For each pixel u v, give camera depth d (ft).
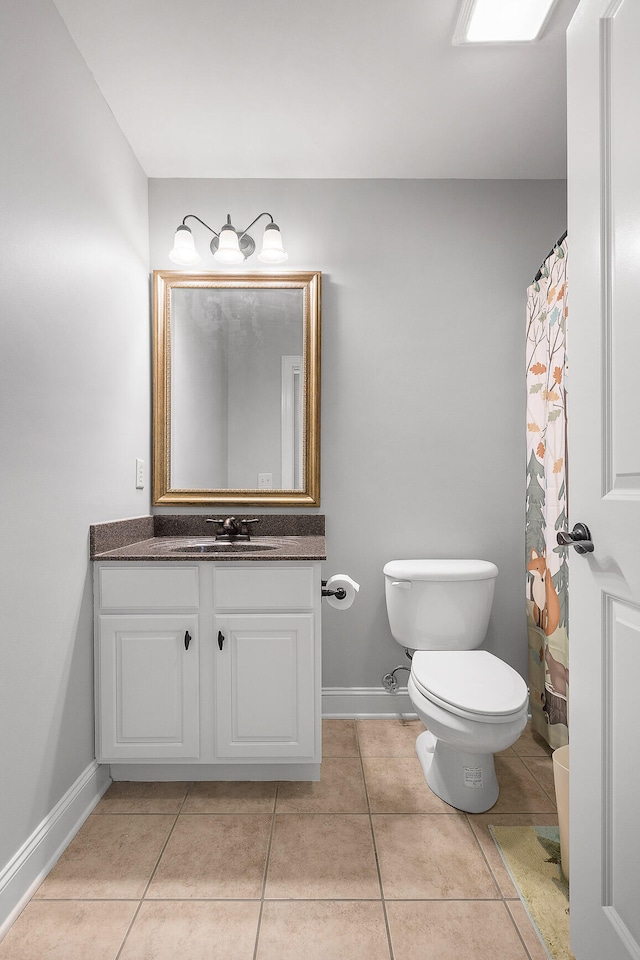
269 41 5.47
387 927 4.21
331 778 6.34
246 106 6.42
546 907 4.38
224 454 7.95
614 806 3.35
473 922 4.25
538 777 6.35
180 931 4.17
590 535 3.64
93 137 5.97
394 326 8.00
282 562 5.99
